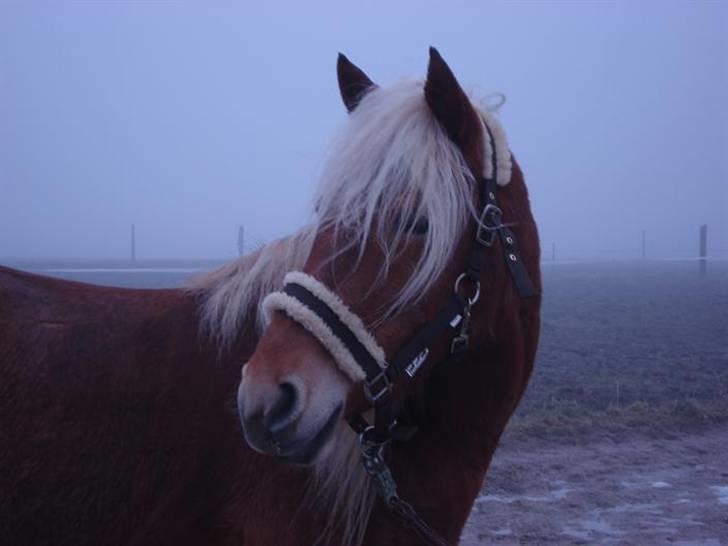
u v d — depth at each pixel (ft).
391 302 7.48
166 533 8.40
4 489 8.14
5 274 9.41
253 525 8.20
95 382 8.46
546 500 20.38
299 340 7.20
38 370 8.48
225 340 8.65
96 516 8.26
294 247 8.57
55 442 8.26
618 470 22.86
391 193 7.61
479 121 8.32
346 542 8.16
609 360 42.32
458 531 8.67
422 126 7.94
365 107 8.23
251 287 8.79
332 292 7.37
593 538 17.97
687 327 58.85
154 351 8.70
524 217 8.88
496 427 8.87
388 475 7.97
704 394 32.89
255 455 8.25
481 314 8.19
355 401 7.53
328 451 7.23
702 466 23.41
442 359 8.14
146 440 8.37
